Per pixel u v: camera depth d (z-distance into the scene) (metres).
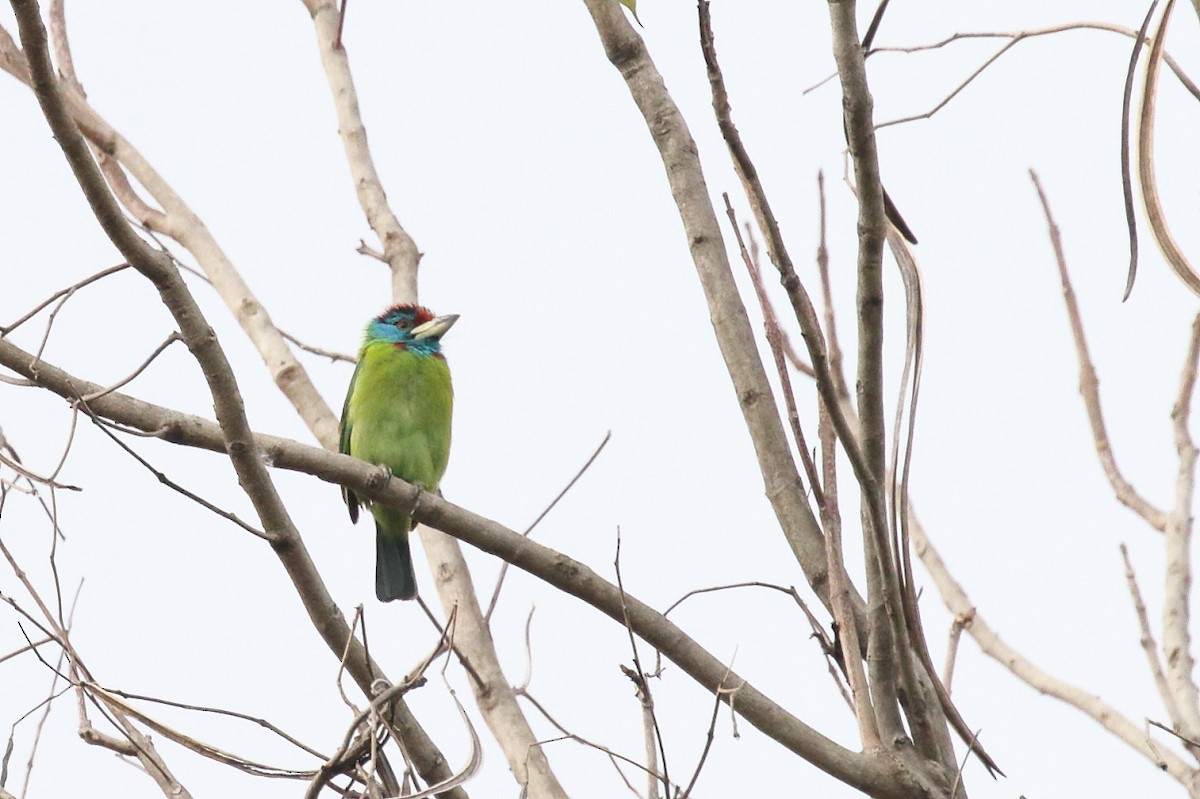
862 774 8.59
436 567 12.23
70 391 8.85
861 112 7.85
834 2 7.78
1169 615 11.05
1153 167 7.78
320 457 9.65
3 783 8.15
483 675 11.30
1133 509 11.71
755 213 7.97
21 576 8.47
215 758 8.27
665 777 7.68
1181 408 11.76
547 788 10.68
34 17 7.50
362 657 9.12
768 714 8.71
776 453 9.67
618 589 9.14
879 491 8.50
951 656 10.49
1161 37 7.83
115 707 8.30
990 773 8.88
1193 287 7.70
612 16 10.61
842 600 8.84
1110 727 10.72
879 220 8.05
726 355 9.94
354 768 8.06
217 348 8.68
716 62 7.71
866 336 8.30
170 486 8.48
